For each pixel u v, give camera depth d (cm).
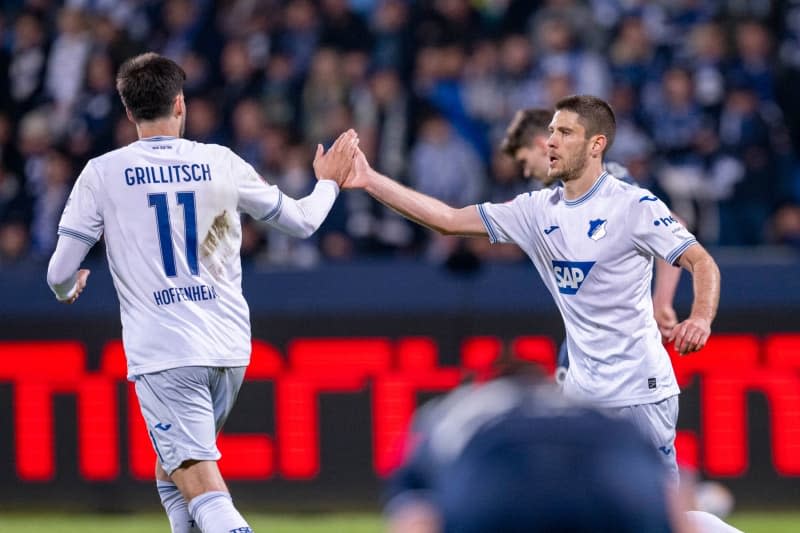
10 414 3188
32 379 3183
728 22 4091
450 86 3953
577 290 1870
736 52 4028
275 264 3384
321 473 3130
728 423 3072
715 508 3006
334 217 3606
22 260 3634
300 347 3147
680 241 1816
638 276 1847
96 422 3166
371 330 3147
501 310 3134
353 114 3925
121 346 3166
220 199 1820
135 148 1827
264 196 1859
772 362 3072
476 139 3909
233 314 1839
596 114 1861
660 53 4091
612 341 1852
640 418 1844
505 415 944
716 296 1780
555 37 3997
